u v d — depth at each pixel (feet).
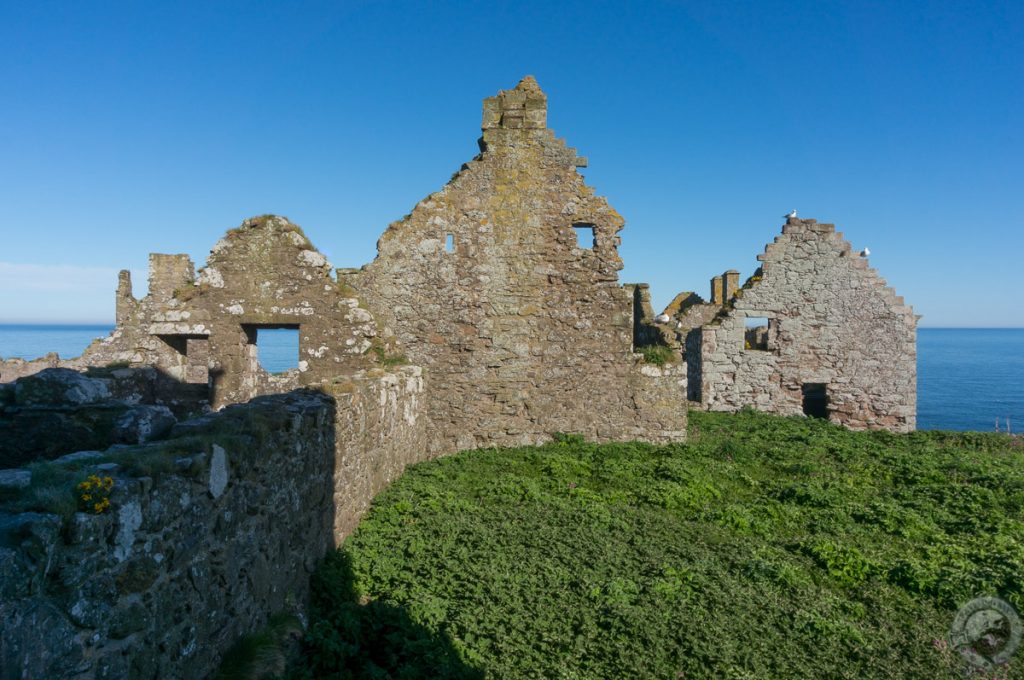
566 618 18.11
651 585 20.07
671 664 16.43
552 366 41.98
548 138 42.11
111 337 53.16
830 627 18.49
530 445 41.63
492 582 19.84
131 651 9.78
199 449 12.31
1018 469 37.73
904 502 31.35
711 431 51.06
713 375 62.90
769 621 18.74
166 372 32.83
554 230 42.01
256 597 14.79
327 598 18.43
